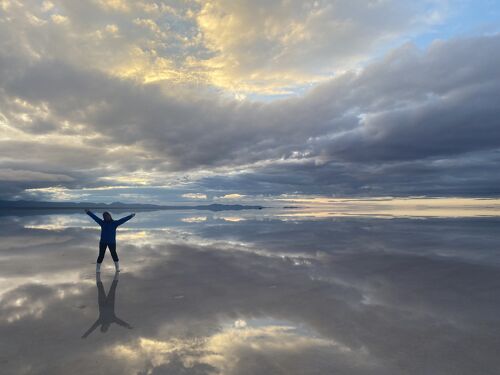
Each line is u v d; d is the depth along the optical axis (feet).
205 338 13.47
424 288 20.89
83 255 34.22
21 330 14.33
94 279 23.94
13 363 11.35
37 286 22.03
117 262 26.43
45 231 61.26
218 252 35.40
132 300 18.85
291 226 67.21
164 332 14.12
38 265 29.17
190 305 17.90
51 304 18.10
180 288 21.39
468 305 17.47
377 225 66.13
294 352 12.10
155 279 23.85
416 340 13.11
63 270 27.04
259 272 25.94
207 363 11.25
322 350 12.26
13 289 21.25
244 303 18.20
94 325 14.94
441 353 11.96
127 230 61.52
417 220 77.20
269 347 12.57
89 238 49.42
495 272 24.76
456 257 30.78
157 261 30.68
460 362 11.28
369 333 13.87
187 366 11.03
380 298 18.92
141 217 114.62
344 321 15.31
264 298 19.11
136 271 26.53
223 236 50.26
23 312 16.75
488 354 11.85
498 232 50.83
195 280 23.48
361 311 16.71
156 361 11.43
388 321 15.25
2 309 17.21
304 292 20.30
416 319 15.47
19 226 74.64
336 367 10.94
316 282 22.71
